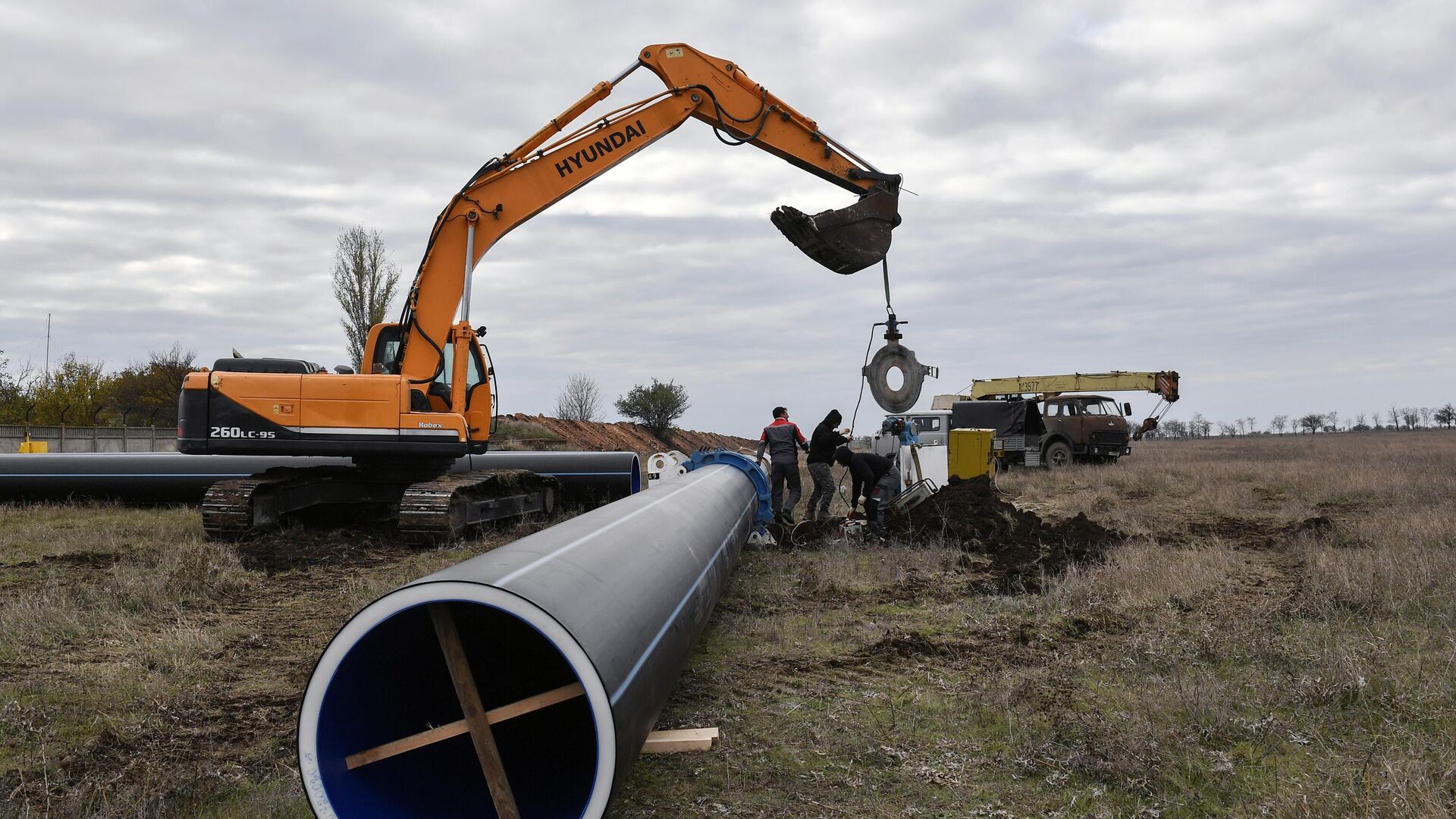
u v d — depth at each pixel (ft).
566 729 11.61
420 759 10.77
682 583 14.55
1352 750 13.28
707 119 37.68
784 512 40.09
